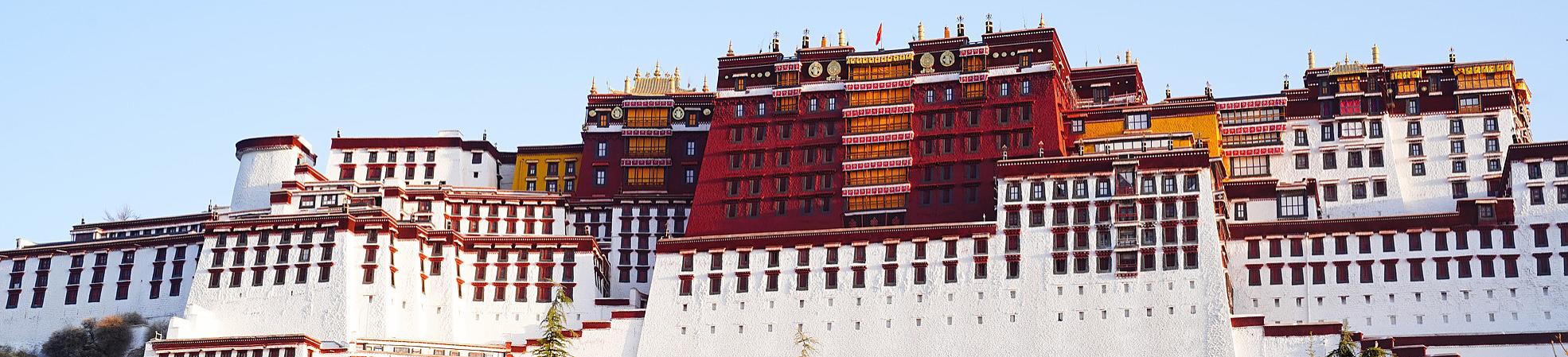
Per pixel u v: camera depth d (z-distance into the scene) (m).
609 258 172.38
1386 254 148.62
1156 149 153.00
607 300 158.75
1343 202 163.62
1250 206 158.50
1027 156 154.88
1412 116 166.38
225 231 157.25
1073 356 139.75
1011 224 146.12
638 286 171.25
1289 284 149.75
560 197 175.88
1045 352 140.62
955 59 162.12
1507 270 145.50
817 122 163.12
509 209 175.38
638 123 179.88
